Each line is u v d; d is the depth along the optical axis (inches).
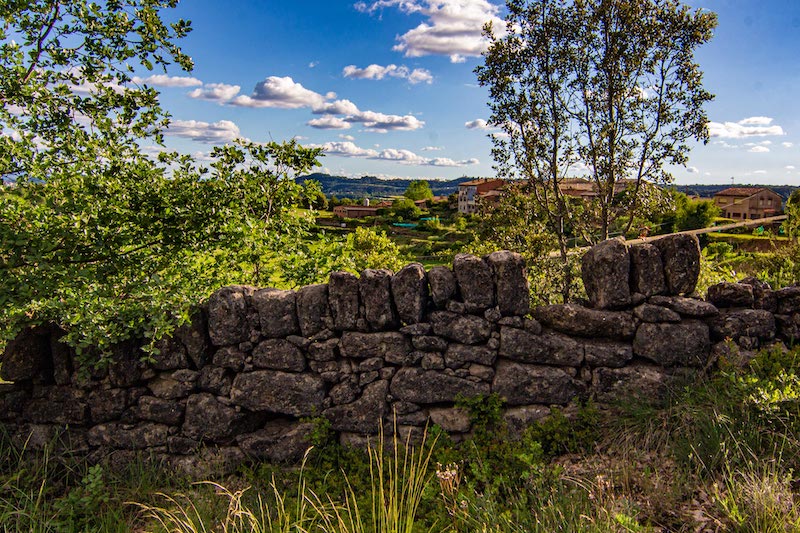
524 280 180.4
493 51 480.7
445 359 176.6
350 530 128.6
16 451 181.3
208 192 237.3
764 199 3415.4
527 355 175.5
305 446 176.1
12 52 211.6
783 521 108.1
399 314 180.1
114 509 159.6
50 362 187.6
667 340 172.6
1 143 209.0
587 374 175.2
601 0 448.8
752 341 172.7
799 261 302.4
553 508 123.5
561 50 470.0
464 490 145.9
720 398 154.4
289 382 179.2
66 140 225.0
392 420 176.6
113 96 239.9
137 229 223.9
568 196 490.3
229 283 229.0
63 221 195.9
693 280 177.5
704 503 124.2
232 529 139.3
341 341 180.1
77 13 218.1
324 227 268.5
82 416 183.3
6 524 147.4
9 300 169.2
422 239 2551.7
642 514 123.1
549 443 164.4
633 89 456.1
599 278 182.9
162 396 181.9
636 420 161.9
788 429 137.9
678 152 447.5
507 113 486.3
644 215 461.1
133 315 178.4
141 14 225.0
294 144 247.1
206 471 176.7
